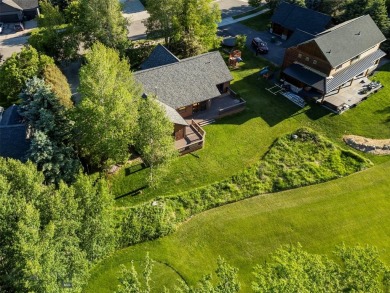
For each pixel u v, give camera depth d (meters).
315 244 36.25
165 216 38.00
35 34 59.75
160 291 31.77
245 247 35.78
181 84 50.12
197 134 48.44
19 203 22.98
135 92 42.31
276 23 72.31
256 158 45.97
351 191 41.97
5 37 72.62
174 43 65.00
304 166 44.75
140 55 63.34
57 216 23.86
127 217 37.25
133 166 44.03
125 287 23.33
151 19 63.09
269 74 59.72
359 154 46.84
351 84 58.44
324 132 50.12
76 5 64.50
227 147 47.34
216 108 53.31
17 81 49.16
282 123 51.44
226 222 38.12
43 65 50.50
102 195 27.06
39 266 20.38
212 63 53.16
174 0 59.81
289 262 23.50
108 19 58.00
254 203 40.34
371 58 59.84
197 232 37.06
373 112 53.56
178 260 34.38
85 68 37.59
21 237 21.00
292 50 57.34
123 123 36.75
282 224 38.09
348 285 22.44
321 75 55.25
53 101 38.94
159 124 36.53
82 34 61.25
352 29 57.62
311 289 21.50
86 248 26.12
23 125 40.47
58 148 37.69
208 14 62.97
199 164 44.69
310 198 41.03
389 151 47.34
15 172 25.61
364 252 24.03
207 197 40.53
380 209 40.06
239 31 75.50
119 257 34.25
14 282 21.19
